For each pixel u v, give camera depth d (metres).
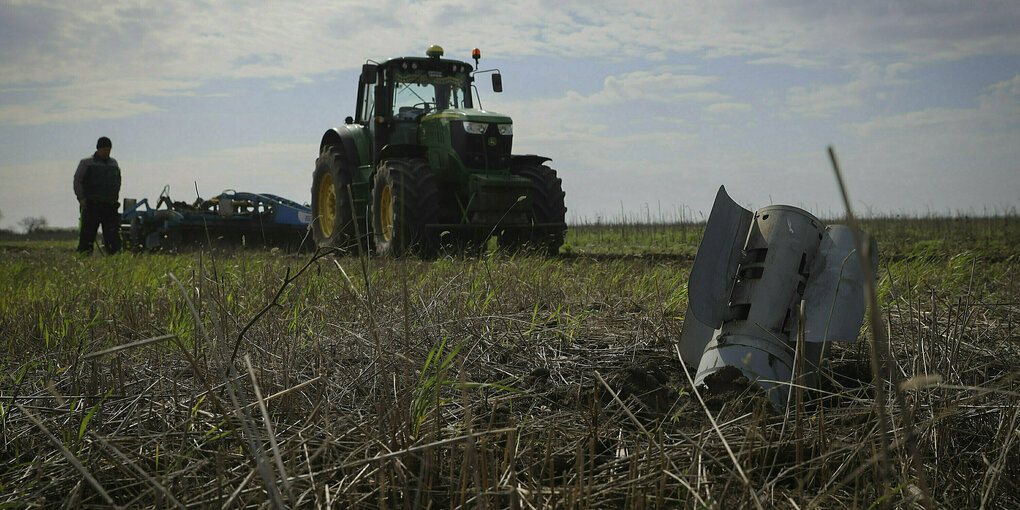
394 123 10.59
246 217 12.66
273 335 3.04
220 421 2.15
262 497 1.66
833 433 2.04
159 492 1.60
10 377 2.74
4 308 4.27
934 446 1.93
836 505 1.70
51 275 6.33
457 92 10.96
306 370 2.73
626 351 3.04
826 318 2.37
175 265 6.49
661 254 10.59
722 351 2.43
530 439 2.05
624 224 20.50
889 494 1.51
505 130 9.98
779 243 2.51
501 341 3.13
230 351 2.91
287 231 13.07
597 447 2.02
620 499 1.71
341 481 1.73
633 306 4.18
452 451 1.77
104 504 1.73
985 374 2.54
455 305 3.68
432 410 2.10
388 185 9.70
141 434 2.08
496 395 2.48
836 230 2.54
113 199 11.85
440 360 2.73
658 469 1.81
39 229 39.03
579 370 2.77
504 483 1.68
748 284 2.52
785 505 1.69
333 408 2.31
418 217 9.30
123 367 2.78
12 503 1.70
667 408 2.31
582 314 3.55
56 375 2.68
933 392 2.13
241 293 4.12
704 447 1.94
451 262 6.01
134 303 4.09
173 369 2.76
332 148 11.79
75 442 1.98
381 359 1.99
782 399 2.27
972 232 16.23
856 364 2.86
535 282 4.77
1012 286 4.68
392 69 10.64
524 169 10.27
